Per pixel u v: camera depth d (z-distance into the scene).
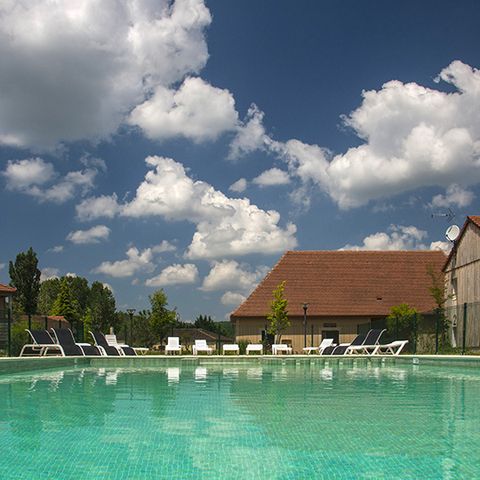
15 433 6.02
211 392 10.09
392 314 29.73
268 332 33.84
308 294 37.22
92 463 4.77
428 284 38.28
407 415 7.34
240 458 4.95
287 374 14.60
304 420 6.89
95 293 83.44
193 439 5.69
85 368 16.94
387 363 19.47
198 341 28.72
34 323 24.38
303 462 4.81
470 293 29.33
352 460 4.88
